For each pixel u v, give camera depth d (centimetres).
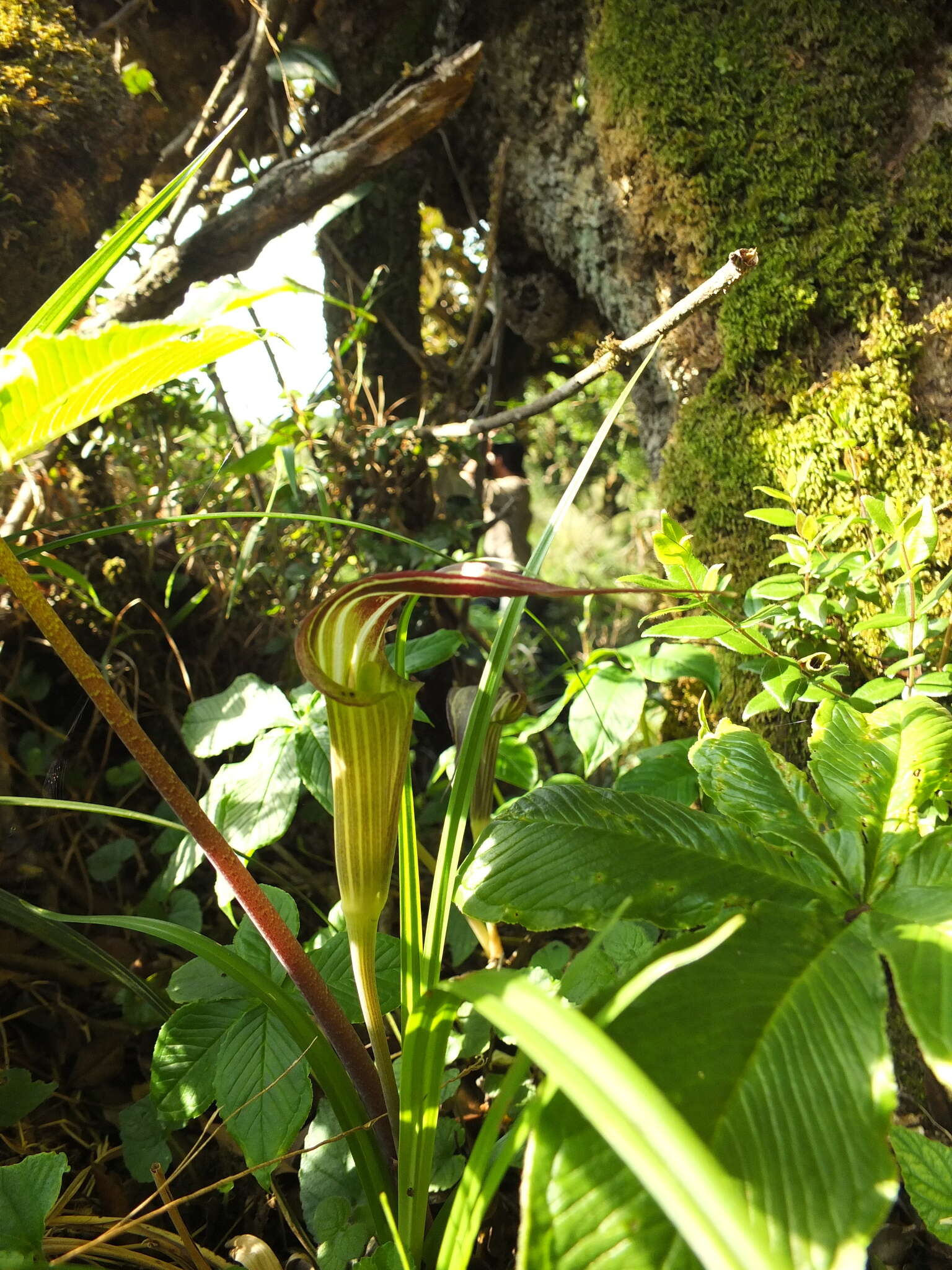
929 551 36
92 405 20
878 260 51
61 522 37
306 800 63
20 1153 39
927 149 51
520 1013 17
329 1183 34
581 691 46
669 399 65
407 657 46
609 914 25
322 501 64
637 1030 21
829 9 53
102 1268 29
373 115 61
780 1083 20
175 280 63
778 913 25
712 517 56
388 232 88
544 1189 20
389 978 34
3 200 55
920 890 25
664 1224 19
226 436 82
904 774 29
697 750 31
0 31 56
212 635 69
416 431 75
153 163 64
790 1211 19
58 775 39
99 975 49
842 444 51
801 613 39
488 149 75
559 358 115
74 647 24
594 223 64
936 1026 20
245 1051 32
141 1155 36
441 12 76
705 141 55
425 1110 27
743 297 54
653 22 57
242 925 37
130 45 71
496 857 28
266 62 74
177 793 26
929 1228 26
